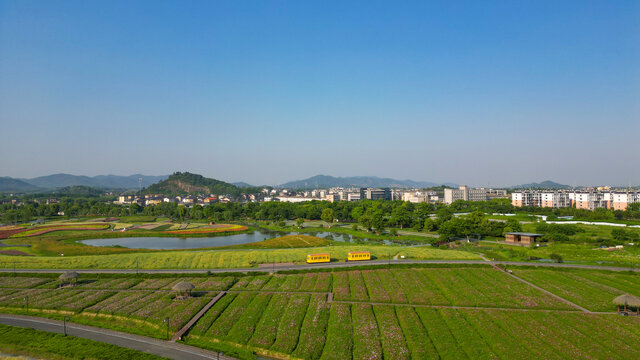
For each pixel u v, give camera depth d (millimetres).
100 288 119625
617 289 111688
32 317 98562
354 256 153875
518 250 167625
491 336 82125
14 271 140375
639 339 79625
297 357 77312
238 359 76812
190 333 87938
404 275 128875
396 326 88000
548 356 73438
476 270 134875
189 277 131000
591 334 82250
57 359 76312
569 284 116688
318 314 95750
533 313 94188
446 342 80438
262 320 93875
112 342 84125
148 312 98625
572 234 199875
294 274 133000
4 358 76500
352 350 78312
